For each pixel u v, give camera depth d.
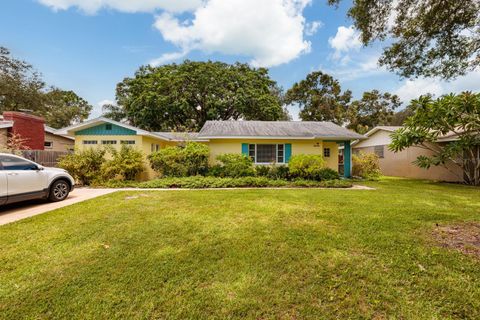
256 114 25.80
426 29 5.74
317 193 8.36
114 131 12.12
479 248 3.48
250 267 2.96
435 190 9.38
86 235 4.02
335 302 2.32
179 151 11.64
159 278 2.71
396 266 2.97
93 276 2.74
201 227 4.45
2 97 20.30
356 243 3.67
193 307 2.24
